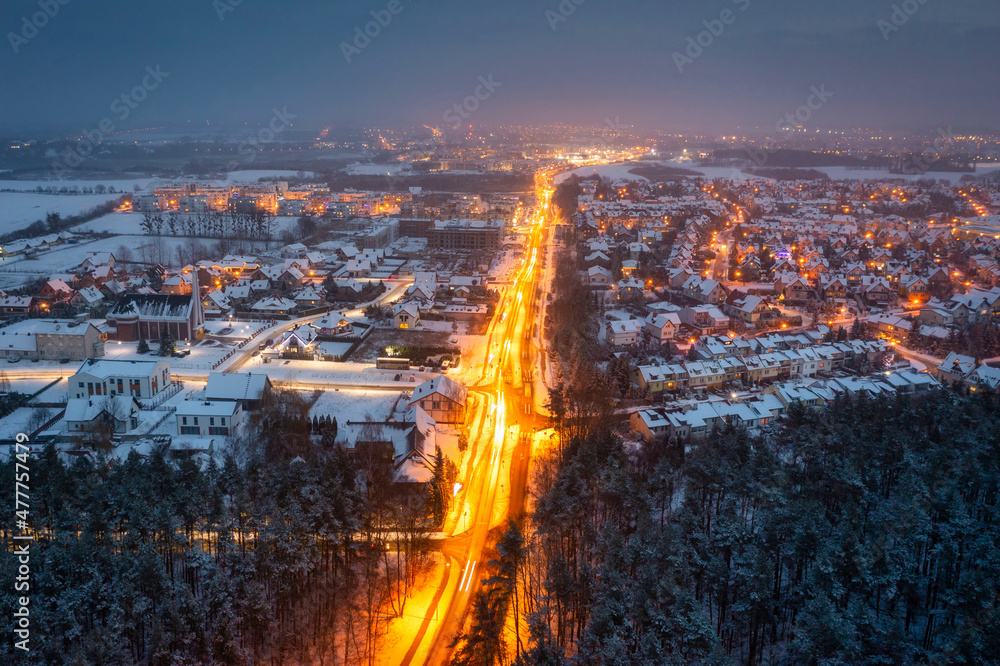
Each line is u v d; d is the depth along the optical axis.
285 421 121.44
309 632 76.62
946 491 80.56
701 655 62.22
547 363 169.00
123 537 78.75
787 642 73.38
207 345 178.12
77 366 159.50
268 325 198.38
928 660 63.75
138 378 136.38
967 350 171.38
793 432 117.44
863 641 64.81
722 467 92.19
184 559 81.19
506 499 105.94
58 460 93.00
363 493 92.75
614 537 74.88
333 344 175.88
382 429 113.19
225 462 99.69
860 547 73.00
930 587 77.62
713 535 80.38
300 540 78.00
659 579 68.12
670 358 165.88
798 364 156.50
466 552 93.12
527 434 129.25
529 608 78.56
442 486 100.94
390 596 83.25
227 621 67.12
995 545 75.12
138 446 115.25
